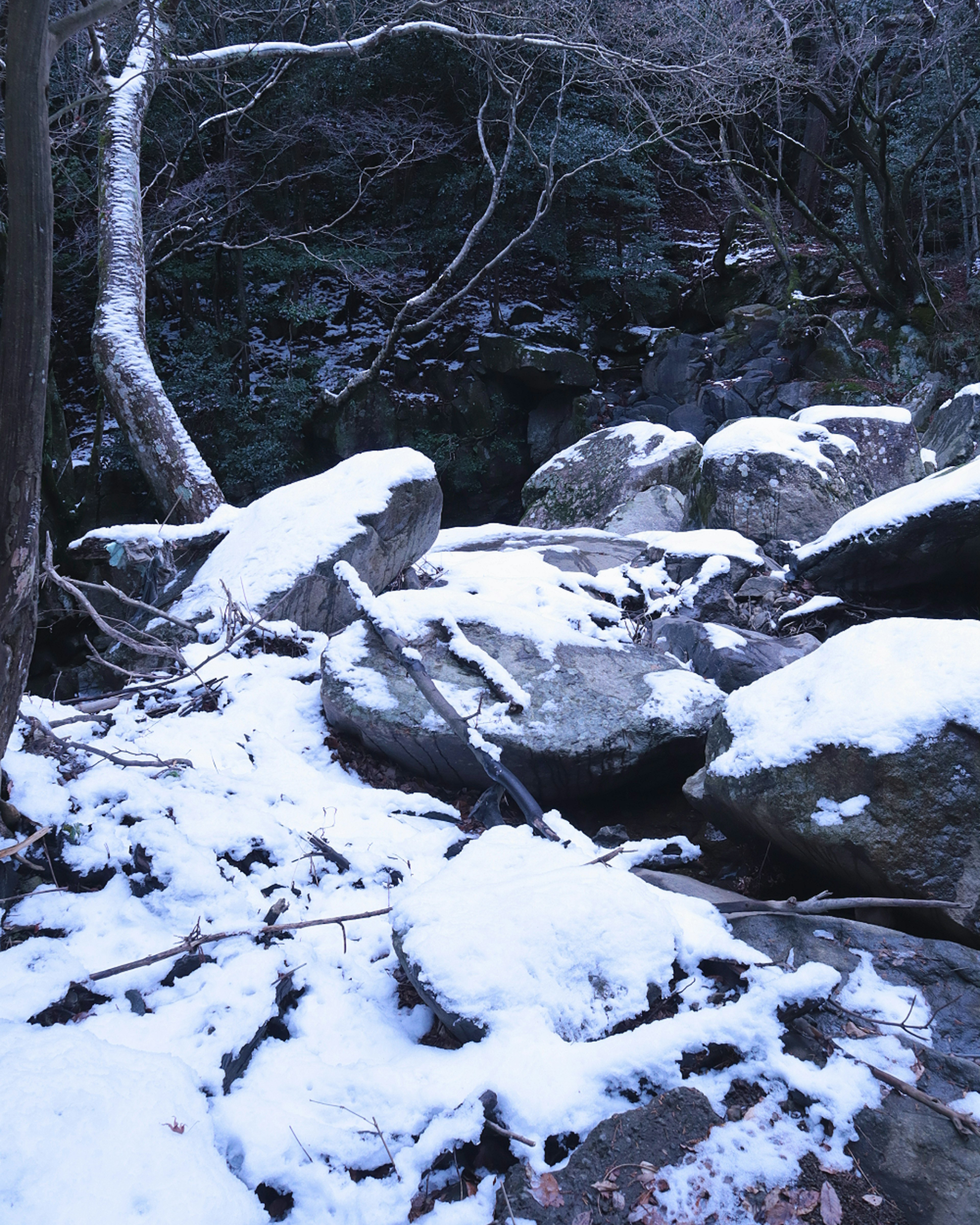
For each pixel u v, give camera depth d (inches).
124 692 153.3
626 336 689.6
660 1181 69.4
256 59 517.0
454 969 83.9
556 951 86.3
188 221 564.4
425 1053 83.8
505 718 139.9
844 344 628.1
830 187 789.9
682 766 144.1
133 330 390.6
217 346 608.1
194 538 242.8
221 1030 81.7
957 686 97.7
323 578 193.0
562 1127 72.6
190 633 189.6
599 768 137.9
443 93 645.3
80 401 633.0
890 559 191.5
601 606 202.2
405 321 677.3
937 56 609.9
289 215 661.9
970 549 183.6
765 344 649.6
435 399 639.8
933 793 95.3
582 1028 81.8
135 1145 62.4
